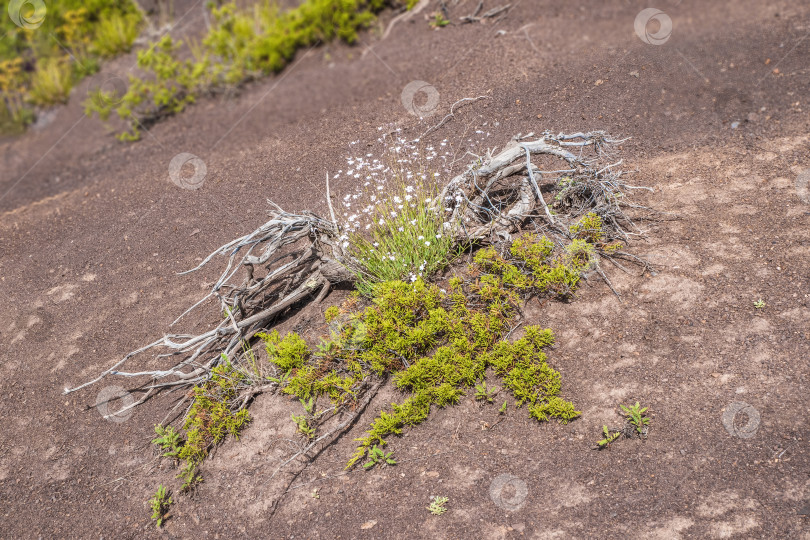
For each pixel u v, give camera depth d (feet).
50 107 23.03
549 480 13.30
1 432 14.52
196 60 22.16
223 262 15.67
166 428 14.12
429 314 14.16
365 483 13.53
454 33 19.63
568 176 15.07
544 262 14.37
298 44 21.48
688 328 13.88
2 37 25.23
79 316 15.46
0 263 16.52
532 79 17.10
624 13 18.62
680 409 13.46
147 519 13.69
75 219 17.06
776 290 13.96
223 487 13.74
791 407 13.29
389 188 15.38
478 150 16.08
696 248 14.46
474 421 13.73
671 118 16.10
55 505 13.92
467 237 14.73
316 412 13.97
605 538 12.96
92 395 14.66
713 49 17.01
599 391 13.67
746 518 12.87
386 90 17.95
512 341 14.07
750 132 15.67
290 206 16.06
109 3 25.13
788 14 17.39
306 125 17.60
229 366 14.29
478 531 13.14
